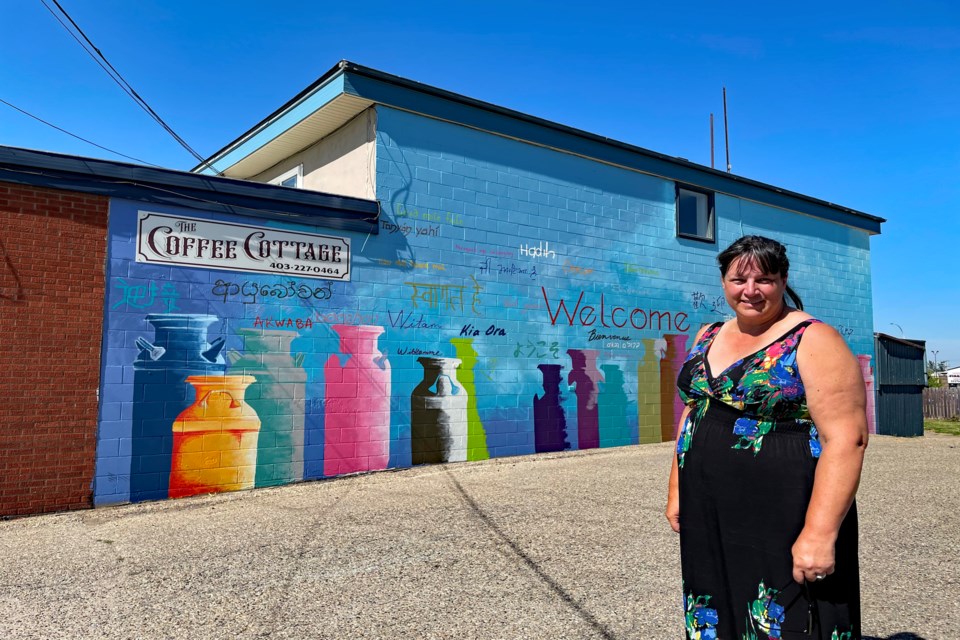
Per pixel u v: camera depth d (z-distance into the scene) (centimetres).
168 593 430
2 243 668
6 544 553
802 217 1548
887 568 486
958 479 884
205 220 782
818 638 215
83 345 702
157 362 743
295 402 833
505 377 1030
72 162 701
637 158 1227
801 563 209
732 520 232
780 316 239
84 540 564
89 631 371
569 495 739
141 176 739
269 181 1214
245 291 805
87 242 711
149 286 743
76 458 691
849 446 209
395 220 931
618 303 1188
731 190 1388
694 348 266
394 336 919
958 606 409
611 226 1190
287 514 654
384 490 777
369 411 891
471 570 475
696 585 243
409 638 361
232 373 790
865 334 1662
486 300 1017
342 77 891
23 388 670
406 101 944
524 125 1073
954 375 5556
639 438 1192
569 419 1101
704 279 1329
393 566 484
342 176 994
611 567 481
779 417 228
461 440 975
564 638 361
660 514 645
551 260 1102
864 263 1683
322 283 864
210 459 770
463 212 1002
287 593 429
